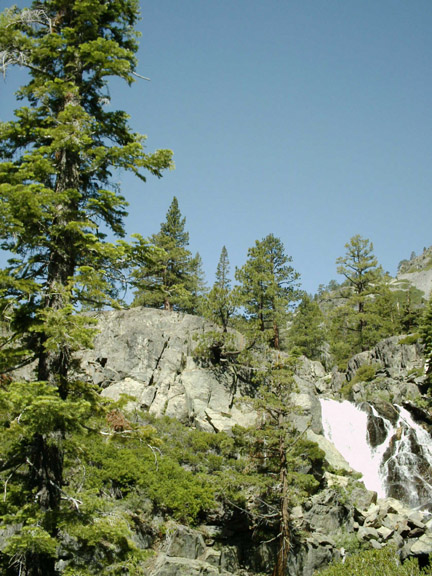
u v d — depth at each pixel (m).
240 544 24.17
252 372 39.12
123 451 25.72
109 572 11.82
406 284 165.25
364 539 26.48
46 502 10.75
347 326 64.75
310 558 23.94
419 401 41.75
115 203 13.68
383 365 51.47
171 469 25.80
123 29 15.98
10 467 11.27
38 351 12.04
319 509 27.39
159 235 56.88
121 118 15.22
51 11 15.79
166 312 40.88
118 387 33.75
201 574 20.34
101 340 36.44
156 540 21.86
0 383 12.12
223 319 41.19
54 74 15.09
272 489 24.64
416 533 27.14
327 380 57.66
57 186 13.56
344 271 63.09
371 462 38.28
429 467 35.38
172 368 36.59
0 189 10.80
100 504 11.21
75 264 13.27
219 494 24.81
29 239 11.91
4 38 13.58
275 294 43.25
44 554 10.33
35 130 13.12
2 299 11.25
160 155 13.84
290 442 27.19
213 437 30.59
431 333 45.69
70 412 10.50
